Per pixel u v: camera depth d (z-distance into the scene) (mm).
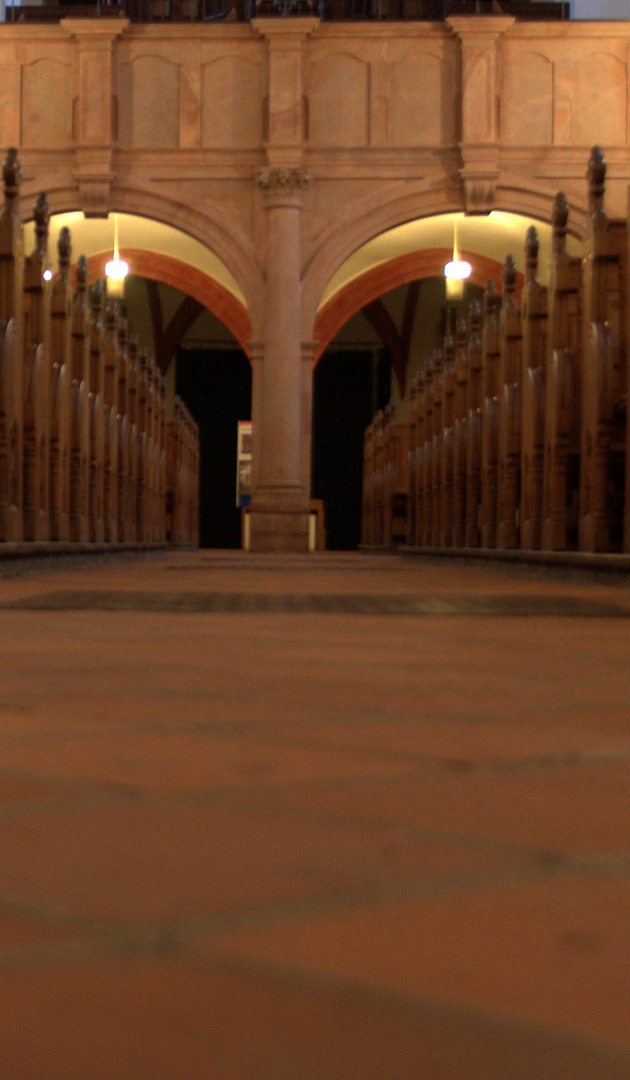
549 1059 576
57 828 1076
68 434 10109
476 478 12633
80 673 2445
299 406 20562
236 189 20797
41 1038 603
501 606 5047
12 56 20672
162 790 1263
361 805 1191
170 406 36875
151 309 34375
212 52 20672
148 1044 596
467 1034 601
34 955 710
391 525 24094
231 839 1033
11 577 7512
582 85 20281
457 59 20469
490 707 1996
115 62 20734
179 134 20781
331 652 2965
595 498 7816
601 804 1208
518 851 992
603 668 2648
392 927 769
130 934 751
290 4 20453
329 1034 602
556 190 20375
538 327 9438
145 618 4125
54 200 20766
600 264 7738
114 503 12570
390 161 20578
